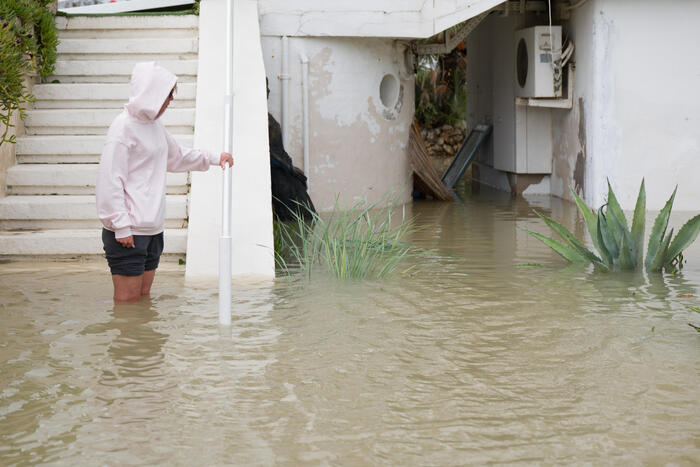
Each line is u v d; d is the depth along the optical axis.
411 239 9.41
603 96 11.80
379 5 11.77
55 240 7.62
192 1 13.14
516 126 14.21
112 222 5.76
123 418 3.83
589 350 4.93
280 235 8.78
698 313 5.82
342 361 4.70
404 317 5.70
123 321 5.52
